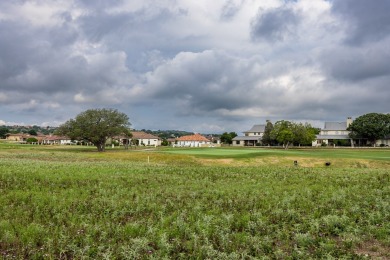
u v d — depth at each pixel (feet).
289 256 33.76
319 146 452.35
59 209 51.39
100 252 33.94
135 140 524.93
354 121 454.81
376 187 74.79
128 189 71.92
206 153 223.71
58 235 38.83
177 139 587.27
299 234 38.68
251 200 58.65
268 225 43.42
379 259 32.58
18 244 36.60
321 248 35.55
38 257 33.58
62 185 76.95
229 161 176.45
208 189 71.67
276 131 422.82
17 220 44.47
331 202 57.16
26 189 70.23
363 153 256.11
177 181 86.07
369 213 47.96
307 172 111.45
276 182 84.43
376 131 438.40
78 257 33.55
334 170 120.57
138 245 35.12
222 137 598.34
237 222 44.34
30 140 590.14
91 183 80.33
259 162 176.86
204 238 37.52
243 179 91.25
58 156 199.21
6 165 121.70
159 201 57.88
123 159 184.75
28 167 114.42
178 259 33.55
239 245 36.76
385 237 39.01
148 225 42.63
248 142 558.56
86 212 50.29
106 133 300.81
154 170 114.11
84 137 302.45
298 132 398.62
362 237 39.14
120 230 40.65
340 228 42.47
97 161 166.61
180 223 42.16
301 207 53.42
